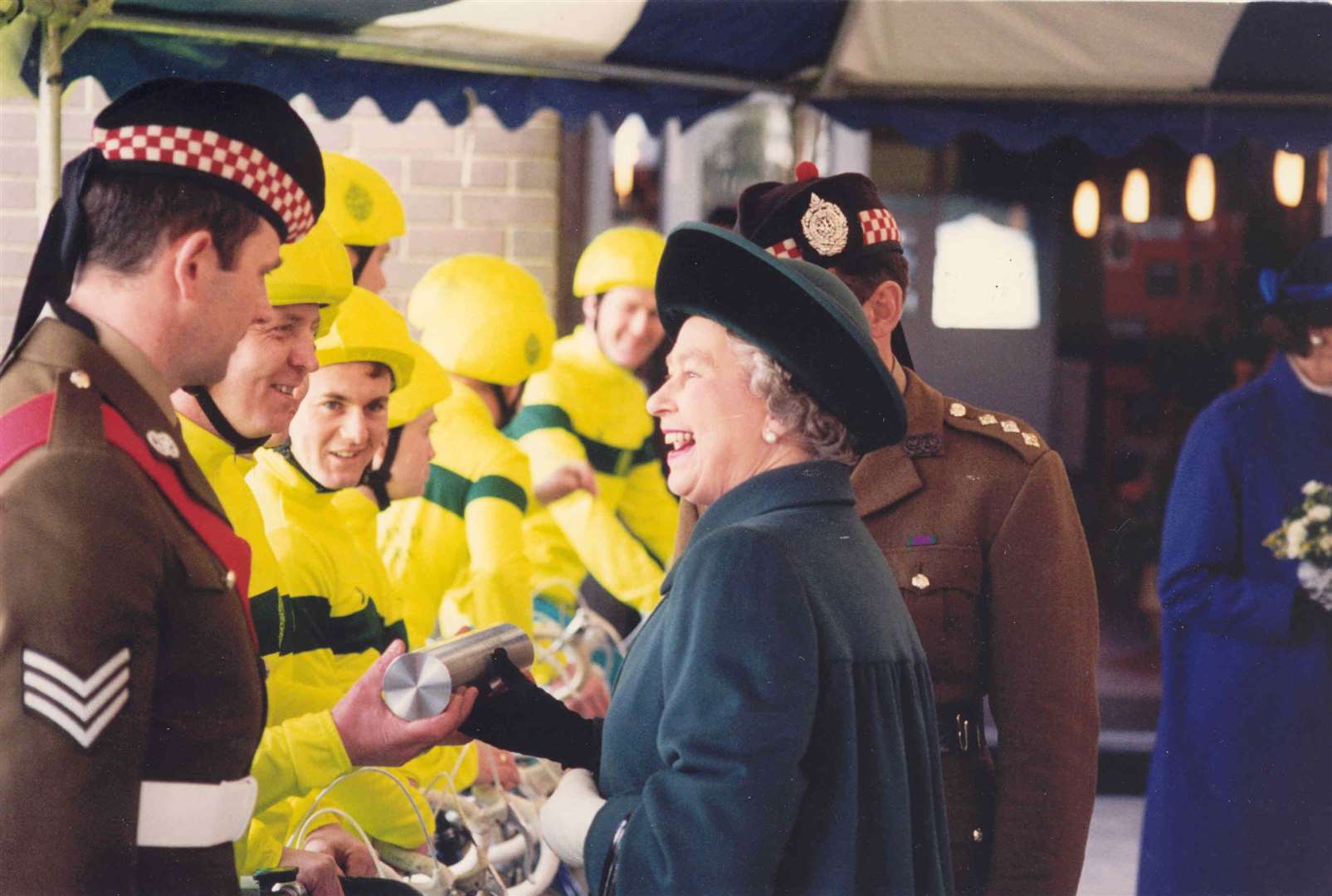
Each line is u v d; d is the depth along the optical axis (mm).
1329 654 3592
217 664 1652
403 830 2707
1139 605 6680
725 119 6039
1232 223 6551
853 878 1695
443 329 3820
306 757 2062
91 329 1648
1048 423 6609
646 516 4699
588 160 5715
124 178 1664
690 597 1717
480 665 2033
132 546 1548
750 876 1626
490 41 3541
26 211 5211
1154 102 4121
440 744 2061
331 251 2203
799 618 1686
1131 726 6000
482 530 3635
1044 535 2332
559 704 2055
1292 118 4125
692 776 1650
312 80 3400
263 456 2570
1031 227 6512
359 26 3336
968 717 2344
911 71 4109
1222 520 3609
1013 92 4141
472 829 2941
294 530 2539
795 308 1783
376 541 3236
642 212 6008
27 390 1583
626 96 3867
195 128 1680
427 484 3633
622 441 4617
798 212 2326
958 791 2316
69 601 1503
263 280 1758
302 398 2195
